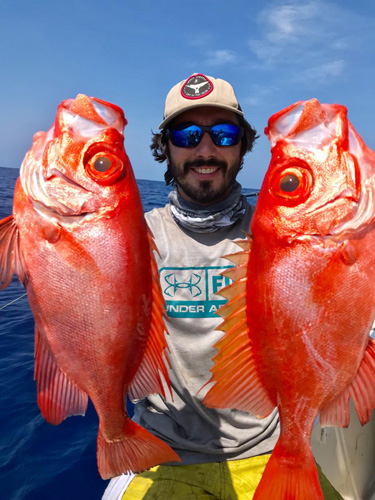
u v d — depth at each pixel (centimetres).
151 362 52
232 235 78
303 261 46
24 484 87
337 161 46
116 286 48
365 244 45
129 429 50
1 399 113
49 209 47
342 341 46
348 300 45
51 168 48
